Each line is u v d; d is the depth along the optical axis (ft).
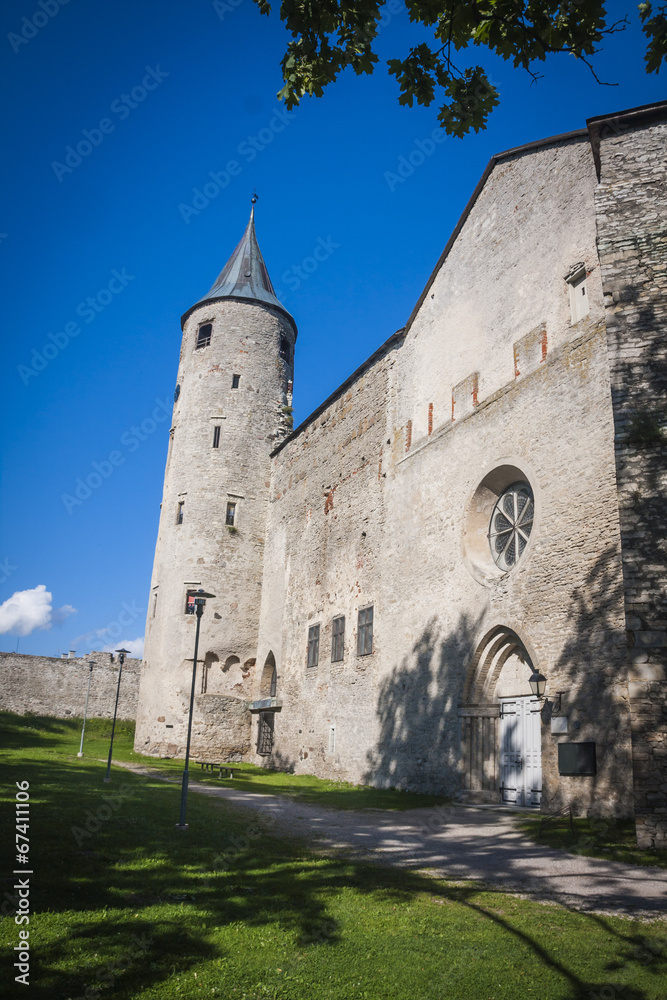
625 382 39.14
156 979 17.71
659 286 40.16
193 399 106.83
